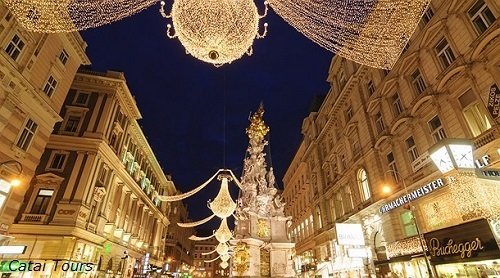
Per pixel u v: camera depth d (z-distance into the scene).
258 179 19.00
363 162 20.88
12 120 14.66
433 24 14.31
